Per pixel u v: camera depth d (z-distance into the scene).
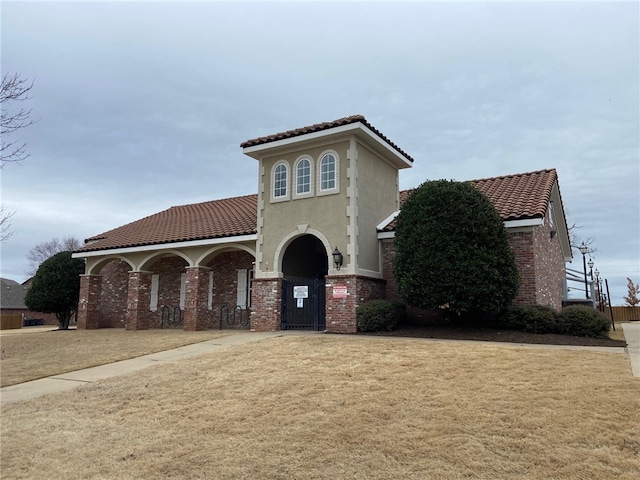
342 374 8.84
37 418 7.82
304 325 16.89
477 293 12.91
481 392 7.23
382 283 16.94
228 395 8.18
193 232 20.69
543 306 13.69
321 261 20.89
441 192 13.92
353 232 15.64
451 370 8.59
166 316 22.94
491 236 13.36
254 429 6.59
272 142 17.23
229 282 21.19
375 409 6.85
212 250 19.45
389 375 8.54
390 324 14.76
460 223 13.39
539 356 9.41
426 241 13.62
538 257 14.95
